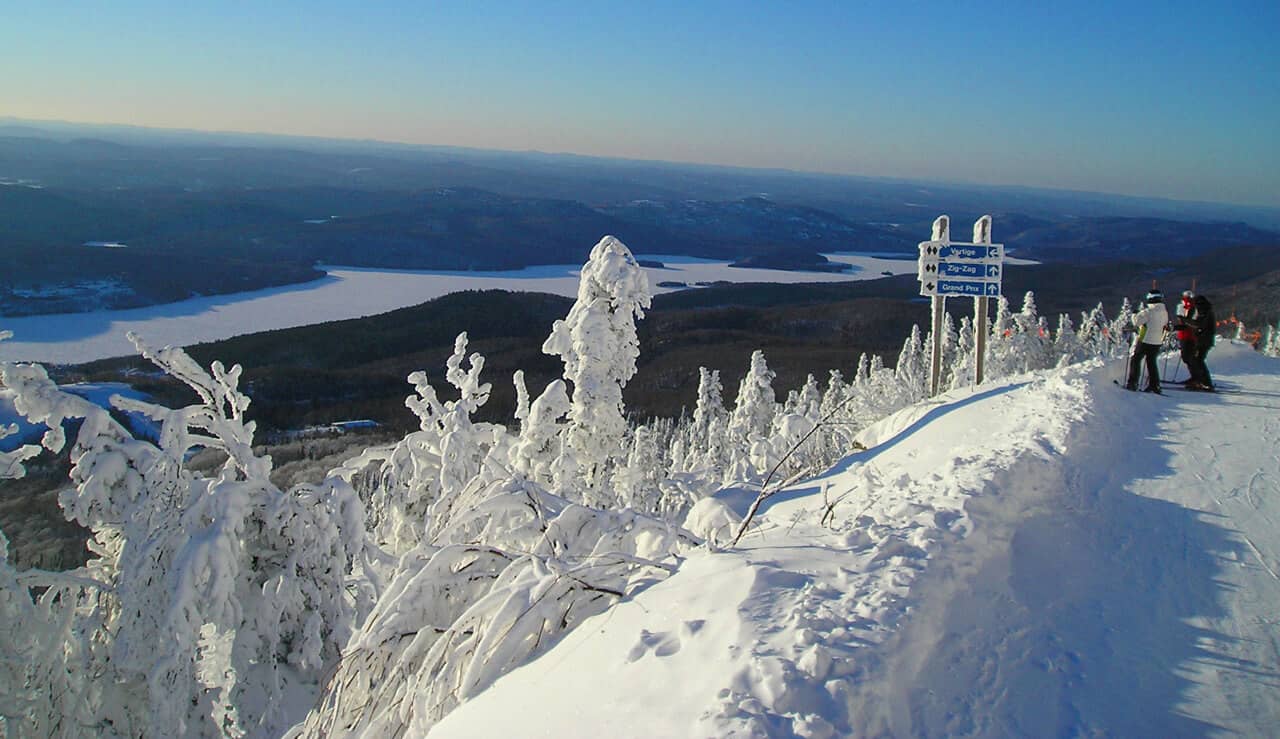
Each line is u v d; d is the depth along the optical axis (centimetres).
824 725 350
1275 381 1400
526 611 541
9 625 1019
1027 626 496
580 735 385
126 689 1107
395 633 592
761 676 380
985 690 421
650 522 663
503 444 1445
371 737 552
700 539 660
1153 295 1255
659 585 532
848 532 564
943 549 545
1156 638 509
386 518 1360
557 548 652
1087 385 1170
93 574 1146
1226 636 514
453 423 1303
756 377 3116
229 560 1017
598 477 1458
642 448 2897
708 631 438
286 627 1087
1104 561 620
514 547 736
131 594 1015
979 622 484
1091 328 4453
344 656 585
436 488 1334
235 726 461
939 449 962
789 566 512
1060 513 695
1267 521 704
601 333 1454
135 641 1016
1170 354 1673
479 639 542
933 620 459
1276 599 563
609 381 1459
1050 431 920
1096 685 446
